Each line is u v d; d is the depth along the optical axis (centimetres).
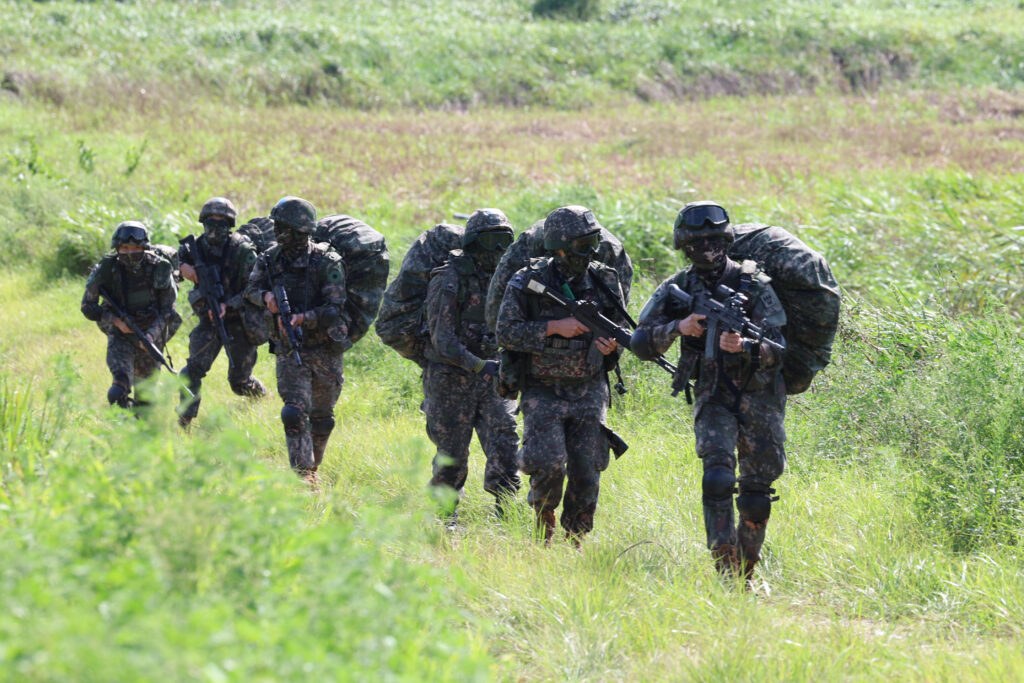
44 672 828
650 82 12738
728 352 1836
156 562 1092
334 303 2591
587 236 2008
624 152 8756
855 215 5162
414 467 1430
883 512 2208
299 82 11850
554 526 2208
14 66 10675
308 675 923
